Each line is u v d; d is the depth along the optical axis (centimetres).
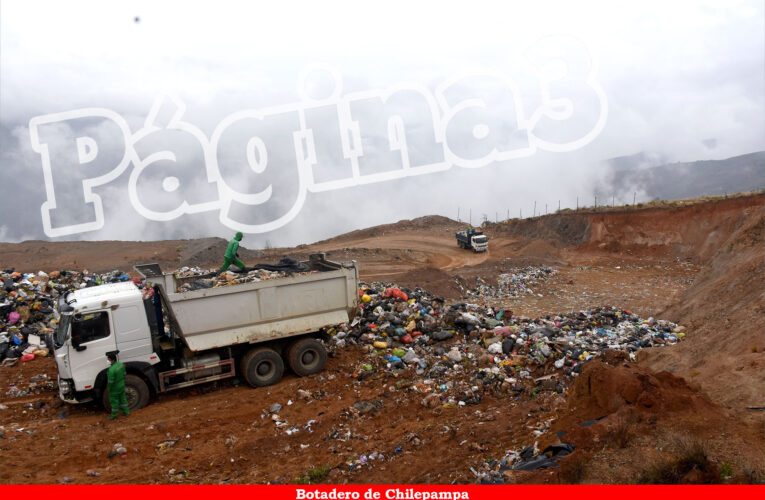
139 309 1078
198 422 1041
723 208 3931
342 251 4897
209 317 1145
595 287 3106
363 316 1535
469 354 1312
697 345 1125
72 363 1029
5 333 1477
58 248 4941
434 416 1026
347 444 920
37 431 995
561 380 1109
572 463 601
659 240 4241
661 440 618
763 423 628
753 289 1444
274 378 1216
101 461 888
